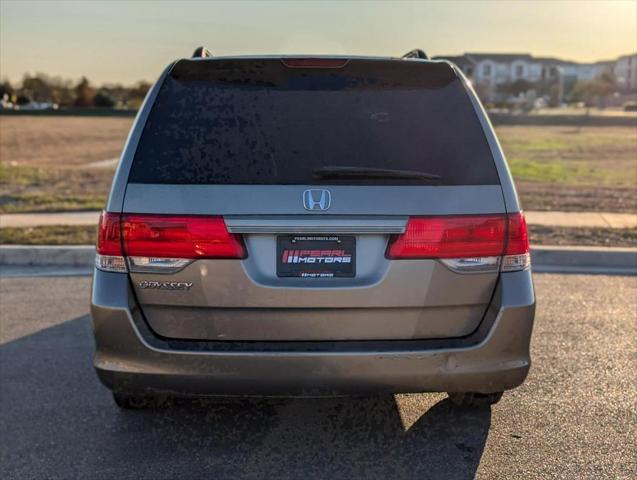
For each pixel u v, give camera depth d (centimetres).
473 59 12900
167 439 381
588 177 1716
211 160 319
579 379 460
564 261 817
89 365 490
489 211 321
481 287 323
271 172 315
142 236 315
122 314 317
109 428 394
